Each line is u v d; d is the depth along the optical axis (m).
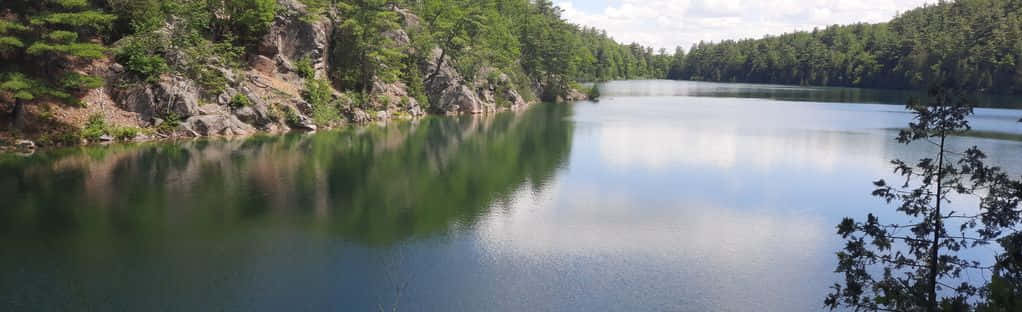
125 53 43.50
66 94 38.44
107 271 19.12
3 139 36.97
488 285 18.80
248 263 20.08
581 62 138.25
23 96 35.22
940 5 170.38
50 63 39.81
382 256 21.00
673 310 17.39
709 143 50.72
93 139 40.25
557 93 106.25
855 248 12.37
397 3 79.31
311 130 52.19
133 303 16.97
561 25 111.81
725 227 25.39
